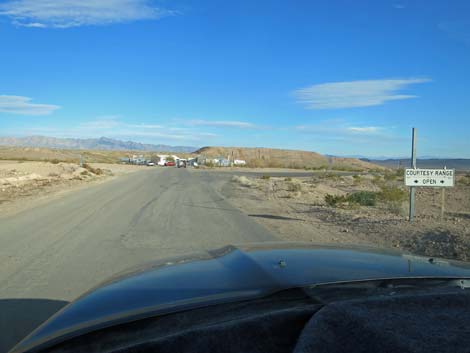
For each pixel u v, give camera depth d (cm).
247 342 176
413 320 170
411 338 156
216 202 2114
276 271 253
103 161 14088
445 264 299
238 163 14525
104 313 215
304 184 3738
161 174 5712
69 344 193
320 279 237
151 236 1146
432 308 185
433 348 150
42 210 1694
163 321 197
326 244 372
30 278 723
